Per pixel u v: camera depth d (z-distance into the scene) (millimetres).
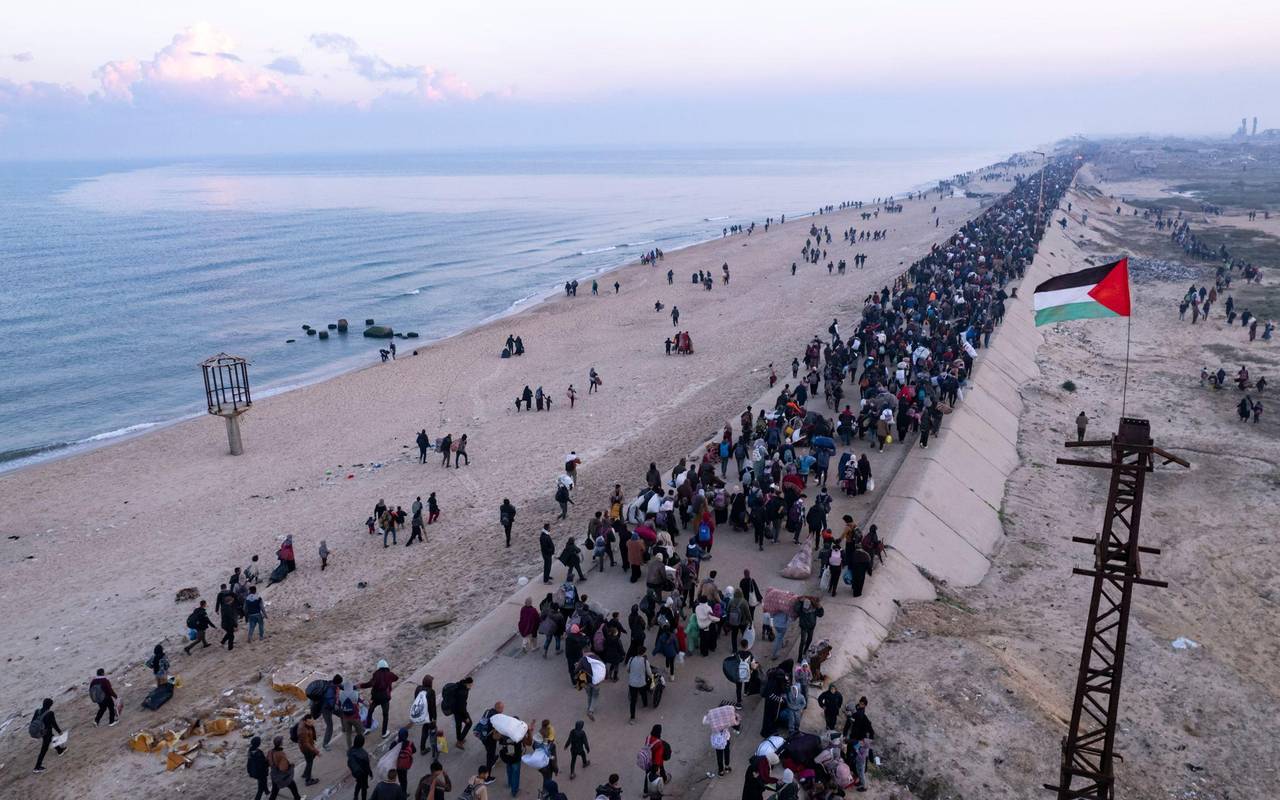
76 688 23047
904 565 24625
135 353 69750
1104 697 20016
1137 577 13000
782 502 25484
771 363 53594
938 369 38188
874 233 117375
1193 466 35875
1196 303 62125
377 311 86500
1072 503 32594
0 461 45594
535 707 18484
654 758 14875
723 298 79250
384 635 24266
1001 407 41125
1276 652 22656
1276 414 42219
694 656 20078
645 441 41062
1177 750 18391
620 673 19750
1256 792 17250
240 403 44750
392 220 181000
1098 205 148875
